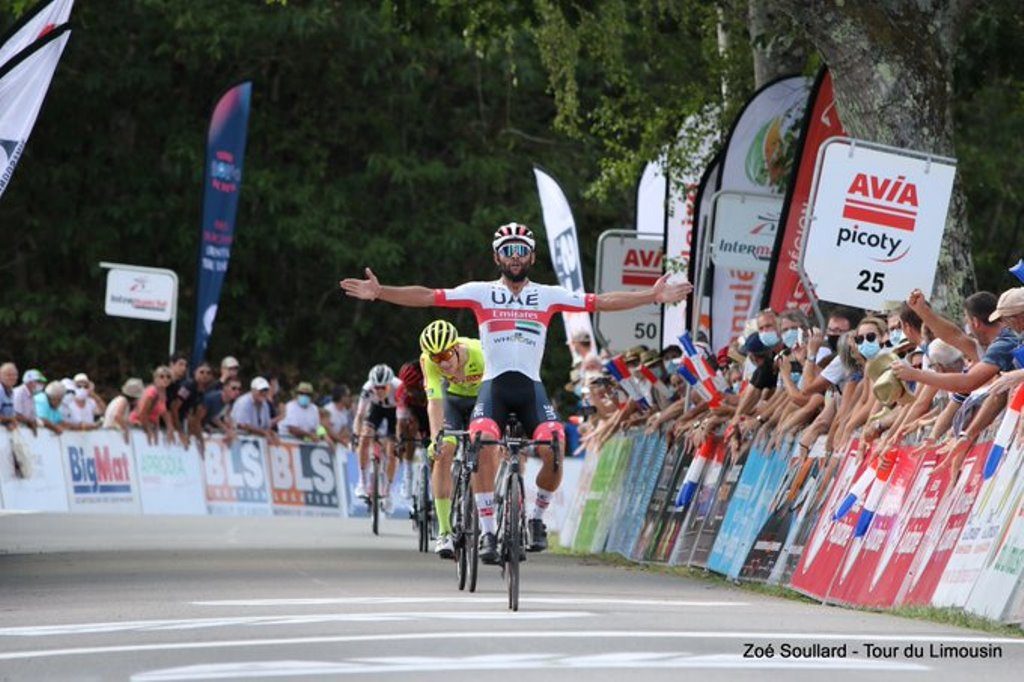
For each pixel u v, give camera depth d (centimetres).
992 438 2334
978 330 2470
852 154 3077
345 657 1786
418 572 3122
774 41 4350
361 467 4631
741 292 4091
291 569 3156
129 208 8381
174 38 8369
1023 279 2359
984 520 2272
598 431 4334
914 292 2489
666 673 1656
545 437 2491
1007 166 7581
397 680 1616
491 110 8875
